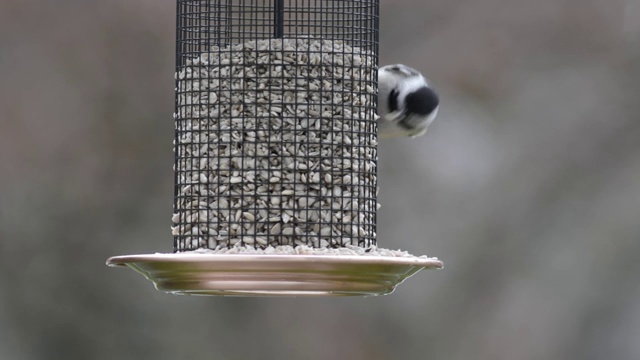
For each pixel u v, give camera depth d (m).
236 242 9.36
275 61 9.42
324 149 9.45
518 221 17.48
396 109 10.13
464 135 17.34
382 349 17.09
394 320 17.25
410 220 17.16
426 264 8.66
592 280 17.66
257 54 9.44
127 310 16.81
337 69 9.53
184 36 10.05
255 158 9.38
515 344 17.28
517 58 17.58
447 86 17.34
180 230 9.55
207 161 9.45
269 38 9.49
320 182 9.41
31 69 16.47
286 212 9.36
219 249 9.34
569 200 17.72
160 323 16.88
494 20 17.52
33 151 16.45
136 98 16.48
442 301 17.31
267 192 9.36
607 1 17.88
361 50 9.68
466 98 17.47
